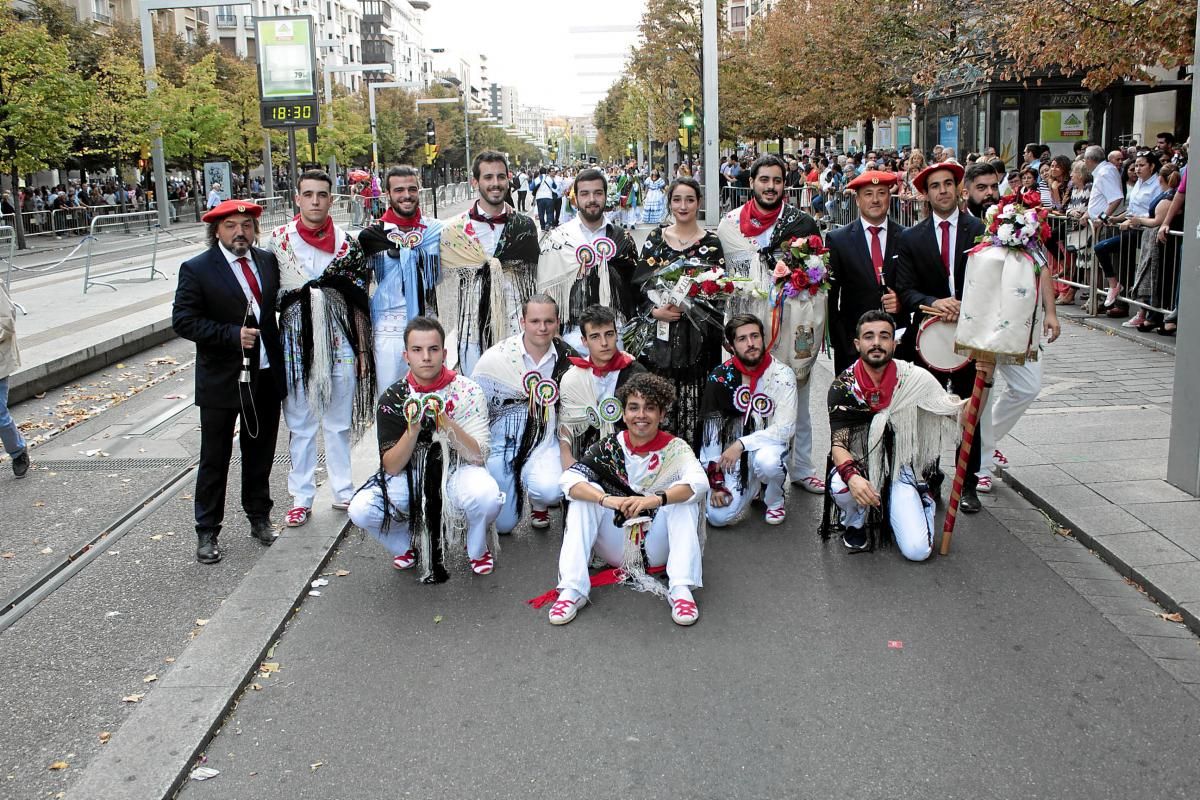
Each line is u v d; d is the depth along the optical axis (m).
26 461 7.13
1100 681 3.96
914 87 24.02
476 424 5.15
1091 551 5.22
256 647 4.36
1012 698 3.85
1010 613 4.57
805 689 3.95
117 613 4.88
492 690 4.02
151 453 7.64
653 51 37.72
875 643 4.32
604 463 4.77
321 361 5.70
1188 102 22.66
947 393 5.27
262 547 5.71
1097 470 6.18
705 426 5.85
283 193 44.22
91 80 26.30
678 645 4.36
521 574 5.21
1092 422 7.19
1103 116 20.19
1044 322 5.83
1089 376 8.61
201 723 3.76
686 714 3.79
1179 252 9.67
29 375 9.59
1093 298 11.40
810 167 28.03
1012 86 20.14
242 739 3.72
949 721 3.70
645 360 6.03
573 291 6.43
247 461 5.68
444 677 4.14
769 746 3.57
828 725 3.70
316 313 5.67
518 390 5.62
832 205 21.03
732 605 4.75
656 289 5.98
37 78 24.11
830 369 9.57
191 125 36.00
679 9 36.22
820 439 7.45
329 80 50.78
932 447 5.27
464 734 3.71
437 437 5.03
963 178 6.06
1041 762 3.44
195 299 5.31
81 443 7.98
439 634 4.54
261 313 5.48
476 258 6.29
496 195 6.38
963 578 4.97
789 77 29.53
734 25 71.38
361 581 5.17
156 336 12.41
